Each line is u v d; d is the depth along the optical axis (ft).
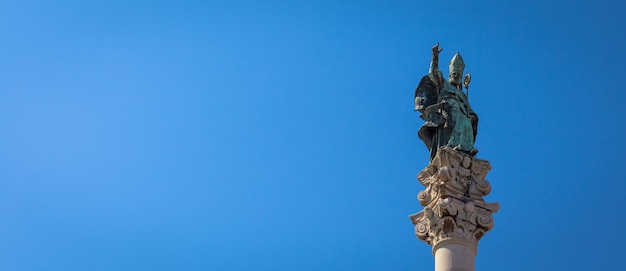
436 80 141.18
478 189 135.54
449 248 130.21
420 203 136.46
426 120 140.26
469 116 141.69
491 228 133.69
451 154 135.74
